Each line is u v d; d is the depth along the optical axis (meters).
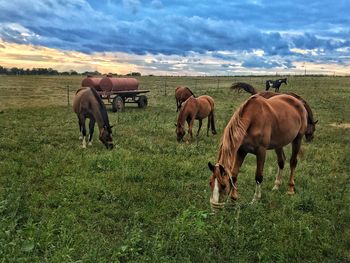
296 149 7.79
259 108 6.49
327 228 5.67
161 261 4.31
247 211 6.05
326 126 16.92
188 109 12.75
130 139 12.66
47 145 11.55
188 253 4.66
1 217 5.36
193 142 12.78
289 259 4.70
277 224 5.72
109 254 4.56
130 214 6.14
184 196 7.06
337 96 33.16
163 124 16.44
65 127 15.29
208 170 8.94
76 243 4.75
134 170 8.47
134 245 4.70
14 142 11.50
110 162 9.24
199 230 5.03
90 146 11.70
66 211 6.02
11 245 4.33
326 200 7.10
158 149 11.20
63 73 103.25
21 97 30.88
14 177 7.83
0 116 18.33
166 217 6.08
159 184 7.65
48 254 4.38
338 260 4.78
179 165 9.16
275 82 35.88
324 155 10.91
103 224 5.74
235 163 6.52
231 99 30.47
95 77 22.20
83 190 7.20
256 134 6.39
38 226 5.18
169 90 42.16
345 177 8.73
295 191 7.65
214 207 5.34
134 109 23.25
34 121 16.94
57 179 7.88
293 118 7.25
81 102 11.44
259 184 6.87
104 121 11.20
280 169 7.79
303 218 6.06
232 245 4.91
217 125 16.81
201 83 55.62
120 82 22.03
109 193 7.09
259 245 4.98
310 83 51.62
